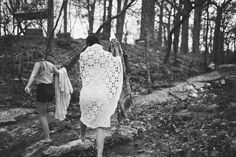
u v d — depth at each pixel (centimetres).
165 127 659
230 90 956
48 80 622
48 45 1141
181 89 1005
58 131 688
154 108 836
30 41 1509
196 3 1422
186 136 586
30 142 648
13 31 1346
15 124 773
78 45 1647
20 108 905
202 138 558
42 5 1230
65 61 1355
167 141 587
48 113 833
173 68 1496
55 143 619
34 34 1568
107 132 622
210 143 533
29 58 1271
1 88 1053
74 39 1753
